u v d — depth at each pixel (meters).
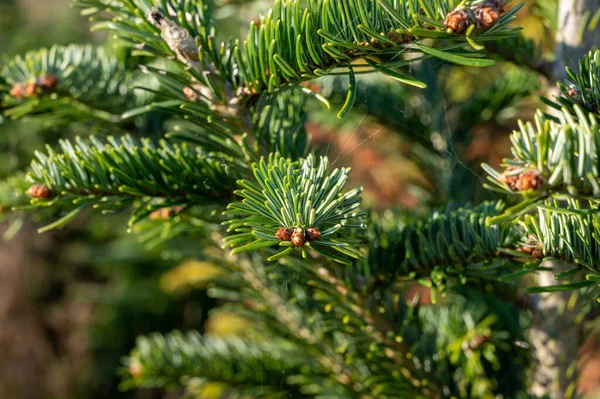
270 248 0.58
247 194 0.47
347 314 0.59
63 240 3.69
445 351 0.63
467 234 0.55
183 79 0.54
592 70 0.49
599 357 0.92
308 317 0.67
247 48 0.51
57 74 0.63
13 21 3.86
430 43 0.62
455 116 0.79
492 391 0.68
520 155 0.45
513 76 0.75
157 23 0.53
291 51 0.50
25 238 3.62
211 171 0.55
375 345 0.60
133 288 3.61
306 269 0.58
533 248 0.51
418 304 0.61
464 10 0.47
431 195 0.80
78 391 3.52
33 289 3.62
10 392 3.49
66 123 0.66
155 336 0.73
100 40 3.39
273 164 0.50
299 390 0.70
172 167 0.55
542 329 0.62
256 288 0.69
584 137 0.45
